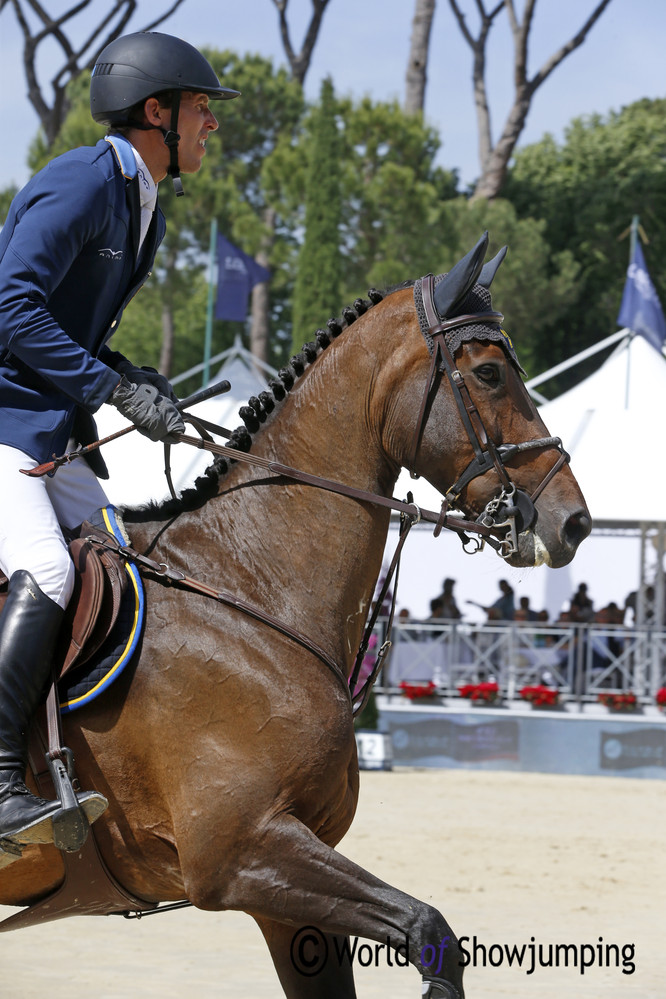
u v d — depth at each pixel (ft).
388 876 49.78
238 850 19.40
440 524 21.20
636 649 97.55
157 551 21.47
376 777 84.74
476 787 80.48
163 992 32.53
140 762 20.18
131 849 20.40
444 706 96.12
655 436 90.48
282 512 21.36
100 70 22.09
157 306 185.88
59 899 20.85
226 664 20.04
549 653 98.84
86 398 20.18
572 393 96.37
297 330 140.67
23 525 20.33
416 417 21.07
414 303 21.45
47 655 20.02
